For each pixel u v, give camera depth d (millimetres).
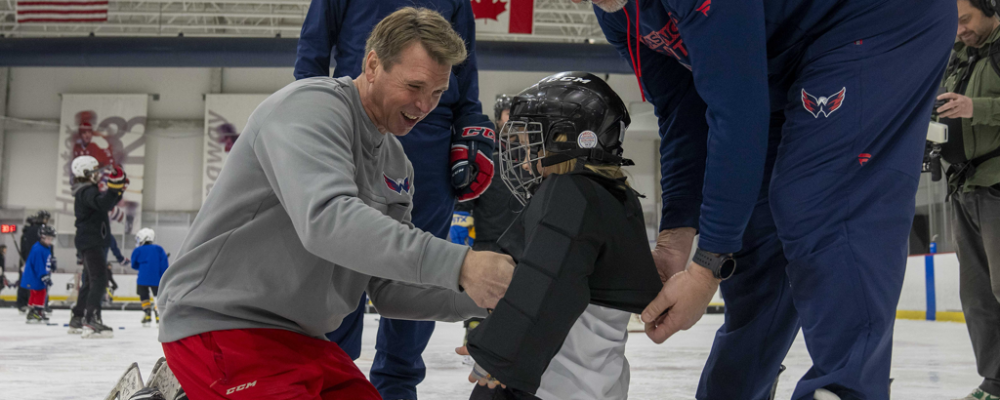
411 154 1961
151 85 18453
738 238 1227
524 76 18453
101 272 6059
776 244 1558
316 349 1305
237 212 1244
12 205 18016
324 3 1960
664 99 1644
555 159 1182
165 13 17547
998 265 2295
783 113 1567
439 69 1247
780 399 2676
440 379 3178
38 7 10523
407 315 1518
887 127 1265
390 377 1965
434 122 1995
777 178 1342
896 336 6660
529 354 1046
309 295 1285
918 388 2951
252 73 18562
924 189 11227
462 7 2084
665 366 3807
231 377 1201
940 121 2395
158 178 18234
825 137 1278
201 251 1254
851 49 1280
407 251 1018
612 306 1158
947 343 5750
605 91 1212
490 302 1074
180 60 13438
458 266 1030
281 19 19125
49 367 3555
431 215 2012
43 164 18188
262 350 1219
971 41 2439
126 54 13398
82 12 10586
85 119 18109
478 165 2045
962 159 2383
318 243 1057
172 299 1267
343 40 2006
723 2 1148
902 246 1270
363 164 1318
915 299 10305
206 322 1240
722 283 1630
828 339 1271
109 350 4637
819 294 1273
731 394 1638
